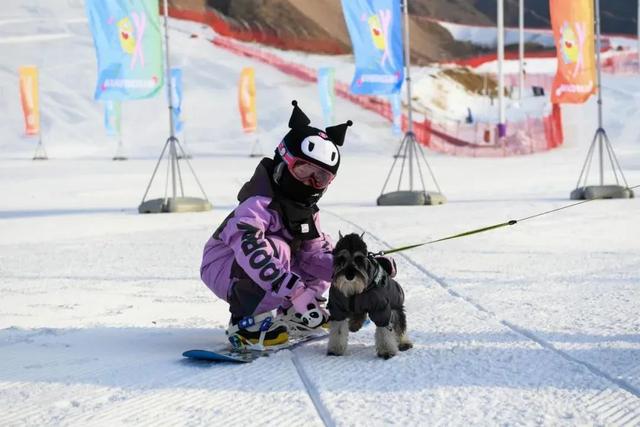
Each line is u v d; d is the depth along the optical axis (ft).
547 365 17.07
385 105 170.60
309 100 176.65
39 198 75.82
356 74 59.93
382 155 146.30
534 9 201.26
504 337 19.86
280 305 20.83
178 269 33.32
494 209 56.34
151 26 57.36
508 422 13.51
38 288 29.55
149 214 59.47
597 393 14.96
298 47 195.42
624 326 20.70
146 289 28.91
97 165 127.95
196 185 88.69
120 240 44.27
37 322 23.61
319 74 115.75
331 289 18.13
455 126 159.84
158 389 16.22
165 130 171.32
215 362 18.42
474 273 30.37
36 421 14.39
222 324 23.03
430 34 195.93
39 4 211.00
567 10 61.67
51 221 55.36
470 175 96.12
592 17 62.44
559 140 151.94
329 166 19.53
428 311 23.61
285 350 19.35
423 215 53.21
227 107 176.55
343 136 20.51
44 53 195.83
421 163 122.31
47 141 167.43
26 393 16.19
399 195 62.85
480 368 17.03
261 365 17.99
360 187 83.61
